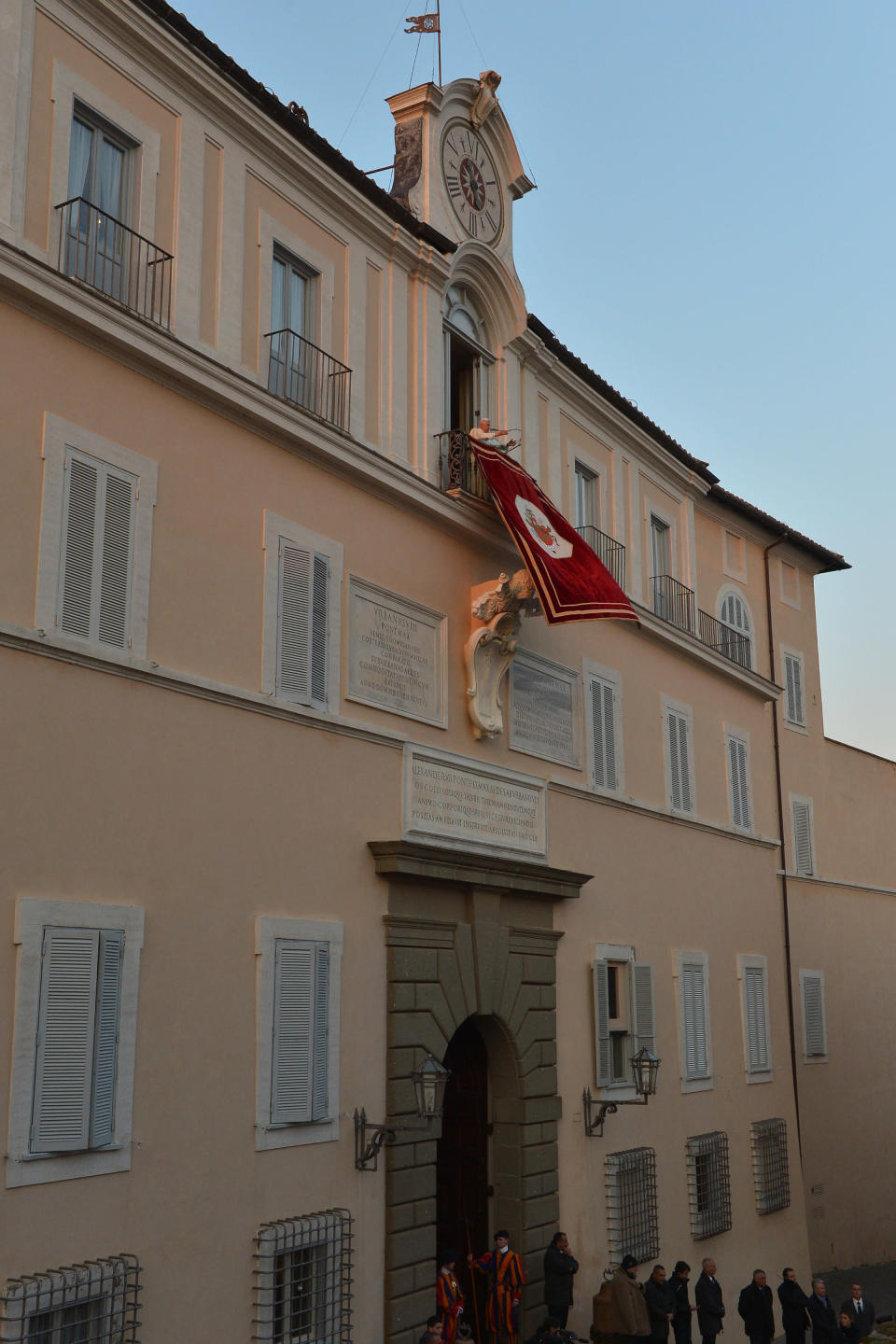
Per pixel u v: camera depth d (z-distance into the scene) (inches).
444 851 634.2
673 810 908.6
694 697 980.6
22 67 490.3
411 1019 614.9
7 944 437.1
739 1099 943.7
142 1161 473.7
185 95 567.8
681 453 984.9
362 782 610.9
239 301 582.6
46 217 495.2
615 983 820.6
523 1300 663.8
